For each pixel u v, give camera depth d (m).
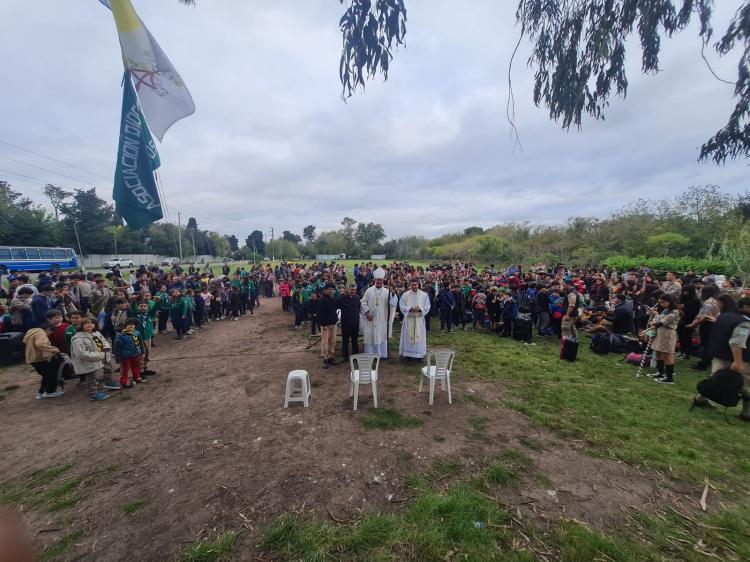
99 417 5.18
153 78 3.57
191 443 4.38
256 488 3.50
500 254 32.72
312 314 10.66
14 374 7.21
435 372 5.48
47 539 2.93
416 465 3.86
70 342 6.25
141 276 12.45
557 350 8.86
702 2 2.58
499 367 7.39
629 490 3.51
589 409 5.33
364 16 2.49
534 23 2.98
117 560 2.71
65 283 9.07
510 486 3.54
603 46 2.86
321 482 3.58
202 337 10.55
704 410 5.33
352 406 5.43
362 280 15.60
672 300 6.50
